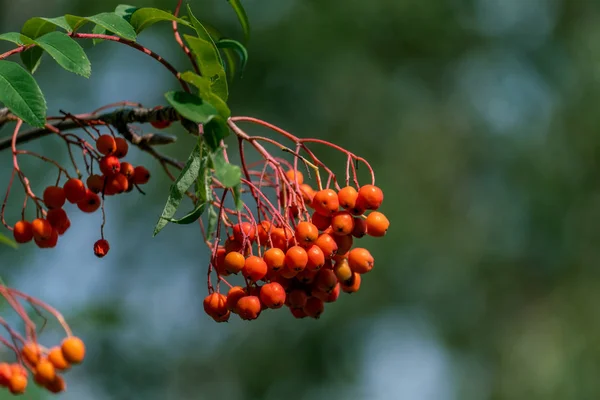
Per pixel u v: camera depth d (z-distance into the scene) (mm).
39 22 2877
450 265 13672
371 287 13297
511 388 13914
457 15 14594
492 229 14156
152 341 11398
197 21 2785
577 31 15555
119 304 7820
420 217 13531
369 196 2828
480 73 14727
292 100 13047
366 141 13391
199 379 12820
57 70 11789
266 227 2875
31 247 8672
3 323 3156
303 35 13000
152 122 3125
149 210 12656
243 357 13297
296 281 2936
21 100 2455
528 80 15258
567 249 14289
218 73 2736
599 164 14555
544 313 14258
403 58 14164
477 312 14148
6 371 3121
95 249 3035
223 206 2979
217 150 2592
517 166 14453
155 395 11172
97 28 3035
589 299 14117
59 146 10219
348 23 13430
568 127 14906
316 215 2879
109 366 10117
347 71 13172
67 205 10977
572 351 13883
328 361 13328
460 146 14234
